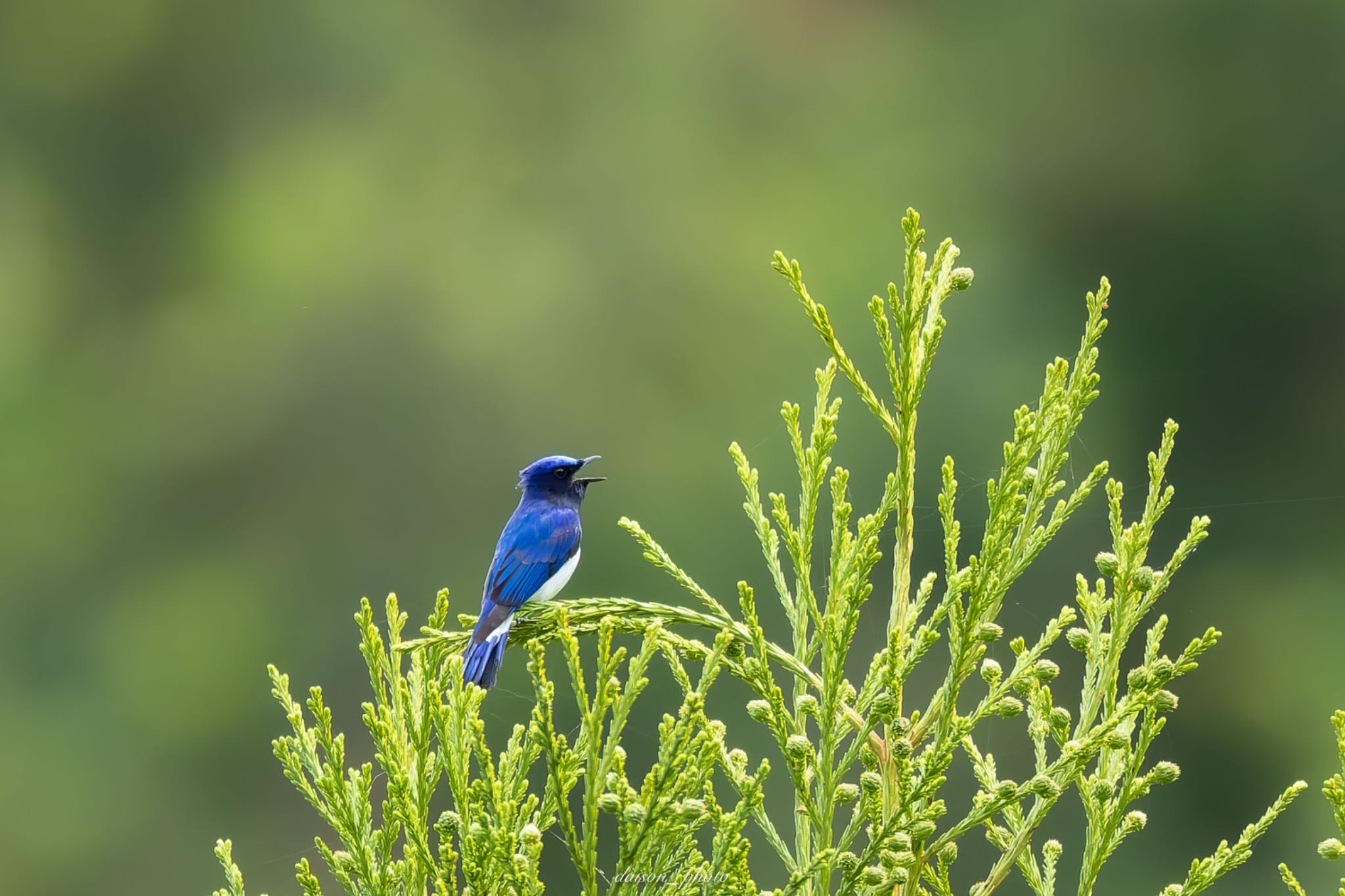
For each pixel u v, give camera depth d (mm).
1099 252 28328
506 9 37938
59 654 26641
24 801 24391
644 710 16844
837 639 4734
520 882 4531
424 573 26891
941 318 4984
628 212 32469
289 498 28141
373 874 4859
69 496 28578
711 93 36156
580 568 22578
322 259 31547
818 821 4672
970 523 16984
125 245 34281
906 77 34188
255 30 36594
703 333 29422
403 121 36219
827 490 22984
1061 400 4977
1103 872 18062
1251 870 18188
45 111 35531
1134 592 4855
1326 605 20812
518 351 28922
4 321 32500
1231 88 28203
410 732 5160
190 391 29578
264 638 25766
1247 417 25672
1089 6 31172
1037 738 4973
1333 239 26891
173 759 24703
